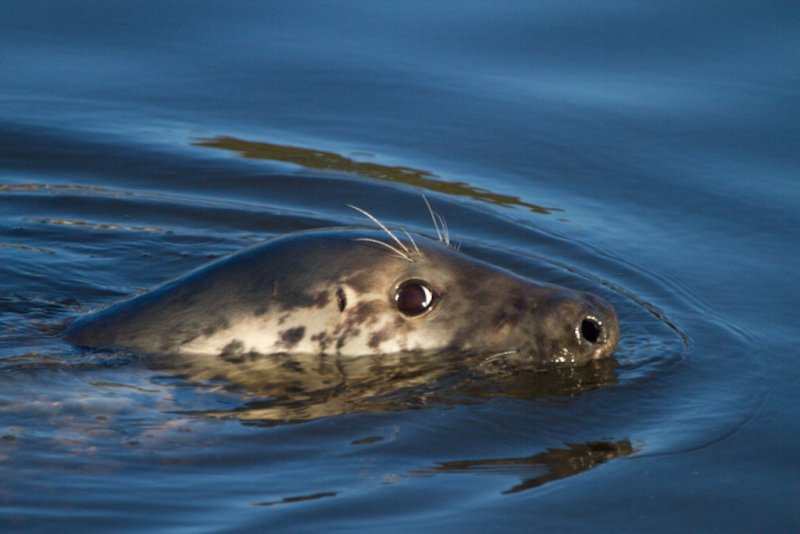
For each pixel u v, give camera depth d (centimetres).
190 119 4144
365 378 2573
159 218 3634
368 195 3731
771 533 2066
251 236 3541
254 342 2636
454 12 4797
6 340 2727
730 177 3762
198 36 4628
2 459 2223
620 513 2105
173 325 2677
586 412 2472
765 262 3281
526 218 3588
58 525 2020
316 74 4400
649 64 4419
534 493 2161
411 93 4284
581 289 3161
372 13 4816
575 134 4038
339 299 2639
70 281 3181
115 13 4775
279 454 2277
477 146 4000
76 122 4094
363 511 2081
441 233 3519
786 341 2848
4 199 3681
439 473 2223
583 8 4791
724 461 2291
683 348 2802
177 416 2405
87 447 2278
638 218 3575
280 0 4903
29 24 4669
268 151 3972
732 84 4272
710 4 4769
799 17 4653
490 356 2620
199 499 2112
